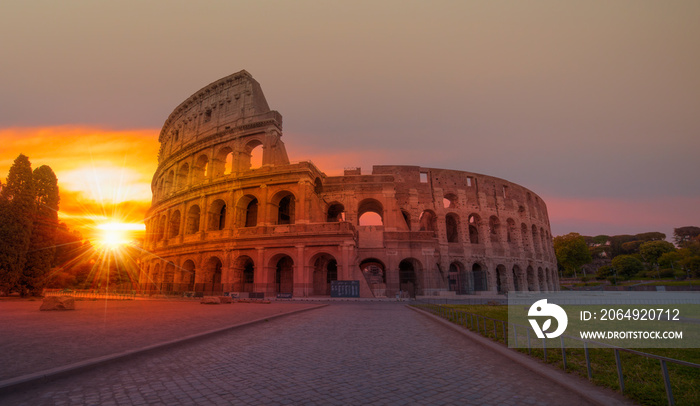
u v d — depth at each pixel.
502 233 73.31
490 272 69.00
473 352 12.71
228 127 62.84
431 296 55.44
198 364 10.77
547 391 8.27
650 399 7.16
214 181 57.44
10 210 44.97
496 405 7.34
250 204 60.34
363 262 65.31
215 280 60.94
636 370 9.53
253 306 33.91
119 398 7.71
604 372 9.30
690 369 9.64
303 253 49.06
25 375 8.70
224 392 8.13
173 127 77.38
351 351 12.85
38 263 47.22
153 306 34.50
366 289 47.22
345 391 8.24
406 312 28.98
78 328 17.66
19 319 21.81
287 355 12.12
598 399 7.28
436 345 14.06
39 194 49.59
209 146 63.31
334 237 48.69
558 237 132.00
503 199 76.00
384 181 63.06
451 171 73.25
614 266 124.44
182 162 68.62
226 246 52.69
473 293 60.91
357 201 61.62
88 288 75.94
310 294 48.94
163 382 8.90
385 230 59.44
